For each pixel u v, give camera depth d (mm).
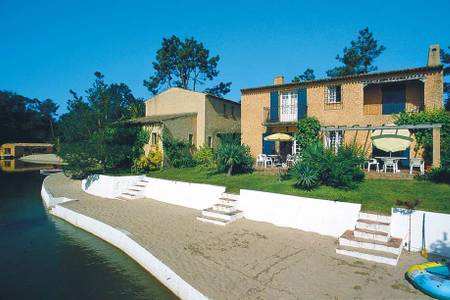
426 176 15016
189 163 27234
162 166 27234
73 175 28406
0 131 84625
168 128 28484
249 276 8734
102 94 26922
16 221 17094
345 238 10562
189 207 17641
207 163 24656
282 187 15352
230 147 20219
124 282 9641
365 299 7441
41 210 19875
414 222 10422
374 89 22297
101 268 10734
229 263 9648
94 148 25016
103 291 9086
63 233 14852
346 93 22359
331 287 8023
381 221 11039
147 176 22859
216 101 33500
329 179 15016
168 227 13578
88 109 26297
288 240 11656
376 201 12258
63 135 26891
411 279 8148
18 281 9789
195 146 31484
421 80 19797
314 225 12508
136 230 13219
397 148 16641
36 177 37781
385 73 20703
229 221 13875
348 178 14219
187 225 13859
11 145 75938
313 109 23609
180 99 33344
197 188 17406
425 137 19438
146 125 29016
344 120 22391
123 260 11445
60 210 17906
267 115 25734
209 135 32062
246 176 19000
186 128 30500
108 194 21172
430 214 10141
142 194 20719
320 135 22844
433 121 18953
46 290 9188
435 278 7707
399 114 20609
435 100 19484
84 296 8805
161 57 55594
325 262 9602
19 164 60875
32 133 92312
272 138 21625
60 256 11867
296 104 24641
